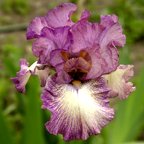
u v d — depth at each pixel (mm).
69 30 238
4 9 1006
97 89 236
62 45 241
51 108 222
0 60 754
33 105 372
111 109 223
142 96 426
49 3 1037
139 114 425
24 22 948
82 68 244
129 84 249
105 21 237
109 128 420
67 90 234
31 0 1064
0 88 647
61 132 216
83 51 245
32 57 378
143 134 566
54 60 238
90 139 397
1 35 870
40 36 239
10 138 369
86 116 219
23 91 247
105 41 240
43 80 242
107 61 239
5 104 631
